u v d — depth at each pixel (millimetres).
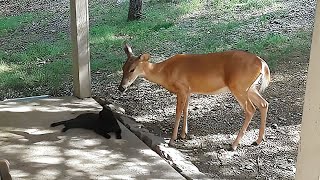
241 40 7016
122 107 5020
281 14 8156
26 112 4648
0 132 4172
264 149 3877
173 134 4027
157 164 3600
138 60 3998
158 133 4297
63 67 6547
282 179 3408
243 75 3684
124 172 3469
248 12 8617
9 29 9109
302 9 8320
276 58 6137
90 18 9398
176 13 9188
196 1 9609
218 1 9469
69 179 3371
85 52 4965
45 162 3625
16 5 11117
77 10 4816
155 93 5449
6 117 4512
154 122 4594
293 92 5078
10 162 3619
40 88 5699
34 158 3689
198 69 3857
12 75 6227
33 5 11031
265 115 3857
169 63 3979
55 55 7273
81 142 3977
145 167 3547
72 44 4977
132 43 7531
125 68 4055
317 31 1792
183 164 3568
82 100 5027
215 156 3803
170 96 5328
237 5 9148
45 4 11023
